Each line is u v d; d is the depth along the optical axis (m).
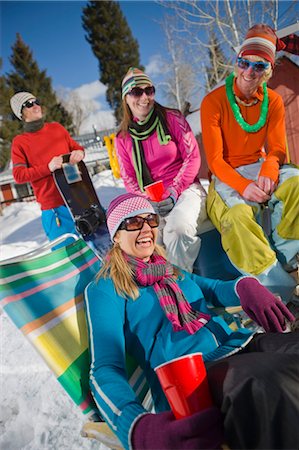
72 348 1.75
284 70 5.50
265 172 2.60
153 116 3.06
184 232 2.62
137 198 1.87
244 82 2.68
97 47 40.91
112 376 1.46
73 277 2.02
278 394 1.18
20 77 41.44
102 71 41.34
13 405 2.41
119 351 1.58
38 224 8.81
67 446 2.02
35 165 3.56
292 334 1.61
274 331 1.72
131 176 3.24
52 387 2.55
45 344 1.70
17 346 3.17
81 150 3.58
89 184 3.46
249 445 1.18
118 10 40.81
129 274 1.77
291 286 2.43
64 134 3.73
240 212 2.47
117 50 40.53
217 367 1.38
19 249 6.78
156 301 1.76
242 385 1.20
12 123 36.44
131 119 3.11
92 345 1.61
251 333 1.76
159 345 1.68
